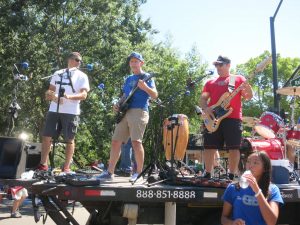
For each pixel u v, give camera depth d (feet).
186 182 15.37
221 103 17.87
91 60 61.21
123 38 64.54
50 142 17.88
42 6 58.54
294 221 17.07
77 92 18.39
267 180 12.75
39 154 19.38
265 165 12.76
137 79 17.79
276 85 36.37
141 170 16.94
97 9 62.13
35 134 59.06
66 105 17.93
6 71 54.29
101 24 62.13
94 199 13.91
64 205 14.21
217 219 15.93
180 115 21.06
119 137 17.56
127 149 22.58
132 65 18.07
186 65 81.25
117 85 61.00
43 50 57.36
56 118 17.87
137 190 14.26
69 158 18.03
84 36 60.70
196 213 16.58
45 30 57.88
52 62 58.80
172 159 16.20
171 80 79.36
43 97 56.59
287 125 30.35
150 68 65.57
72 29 61.46
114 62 60.70
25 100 56.70
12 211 29.60
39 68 57.16
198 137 28.02
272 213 12.12
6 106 53.98
